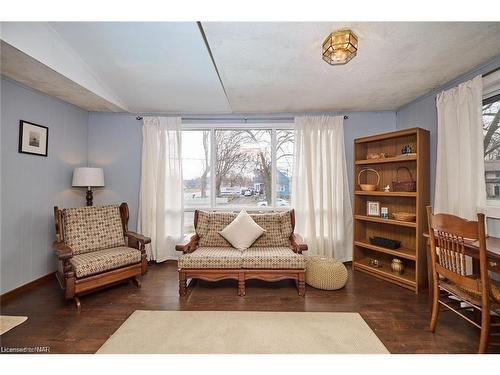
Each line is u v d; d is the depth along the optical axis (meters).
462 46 1.93
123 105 3.38
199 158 3.79
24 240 2.62
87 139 3.62
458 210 2.34
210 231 3.08
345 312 2.19
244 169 3.79
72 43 2.22
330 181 3.51
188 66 2.56
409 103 3.29
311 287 2.74
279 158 3.78
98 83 2.83
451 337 1.82
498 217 2.02
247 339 1.80
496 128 2.19
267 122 3.69
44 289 2.68
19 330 1.92
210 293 2.60
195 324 2.00
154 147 3.57
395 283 2.80
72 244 2.68
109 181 3.67
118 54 2.37
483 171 2.12
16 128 2.52
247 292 2.62
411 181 2.88
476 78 2.17
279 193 3.77
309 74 2.43
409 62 2.19
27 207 2.66
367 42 1.88
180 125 3.60
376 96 3.04
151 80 2.82
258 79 2.54
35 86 2.58
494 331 1.85
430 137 2.89
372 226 3.42
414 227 2.70
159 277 3.04
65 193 3.20
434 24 1.66
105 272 2.48
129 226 3.68
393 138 3.17
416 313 2.17
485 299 1.50
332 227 3.54
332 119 3.56
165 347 1.72
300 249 2.64
